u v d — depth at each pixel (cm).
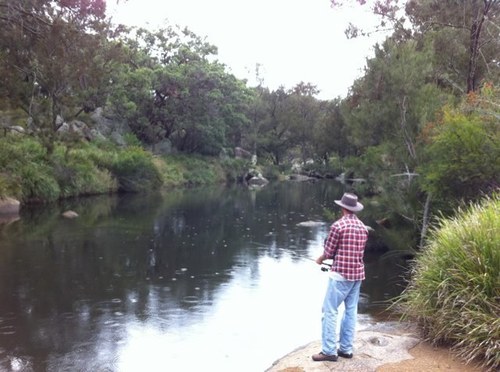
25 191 2188
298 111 5941
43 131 2180
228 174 4634
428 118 1372
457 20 1655
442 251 635
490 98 1168
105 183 2925
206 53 4412
